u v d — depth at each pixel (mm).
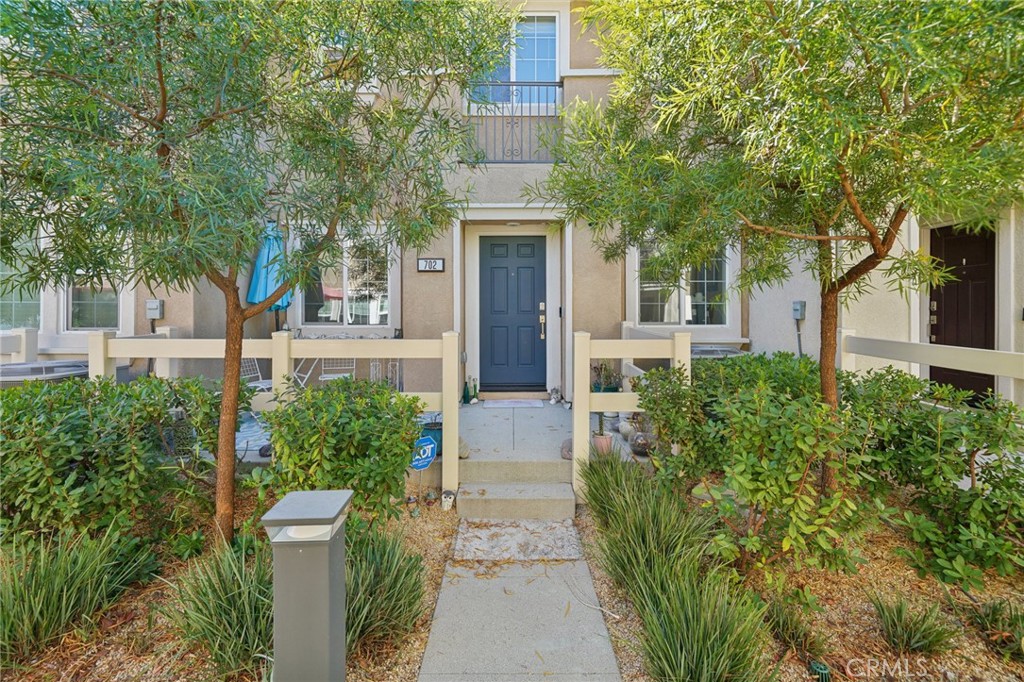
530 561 3023
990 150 1760
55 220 2223
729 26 1806
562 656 2230
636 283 6246
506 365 6395
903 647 2172
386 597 2275
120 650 2148
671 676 1893
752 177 2262
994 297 4645
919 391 3273
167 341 3746
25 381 3326
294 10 2291
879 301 4863
